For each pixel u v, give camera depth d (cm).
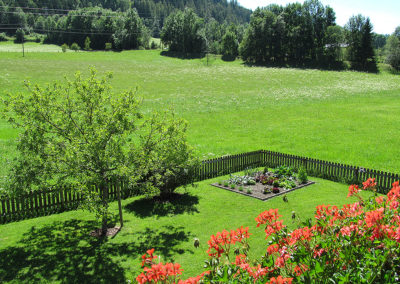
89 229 1273
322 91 6162
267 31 11388
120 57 10919
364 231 425
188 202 1560
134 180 1202
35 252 1082
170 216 1391
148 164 1256
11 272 961
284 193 1669
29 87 1110
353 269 348
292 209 1447
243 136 3269
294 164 2095
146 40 14550
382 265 346
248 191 1667
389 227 402
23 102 1080
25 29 16850
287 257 400
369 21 10556
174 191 1722
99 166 1110
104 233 1228
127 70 8200
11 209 1455
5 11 16912
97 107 1169
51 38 15625
